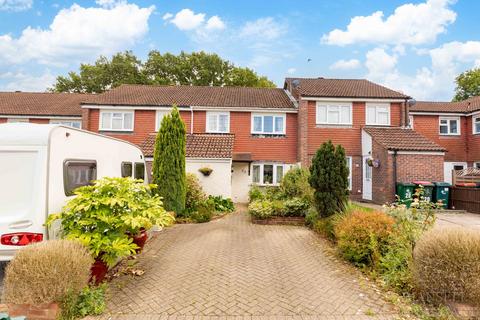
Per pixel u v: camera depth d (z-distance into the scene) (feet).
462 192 38.81
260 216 31.60
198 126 57.31
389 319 11.46
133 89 65.62
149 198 17.60
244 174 55.57
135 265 17.61
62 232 14.44
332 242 23.30
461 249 11.69
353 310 12.19
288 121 57.31
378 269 16.03
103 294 13.07
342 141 54.70
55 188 14.80
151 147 47.93
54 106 66.44
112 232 14.43
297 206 31.86
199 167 43.86
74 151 16.85
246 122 57.31
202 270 16.87
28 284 10.48
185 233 26.86
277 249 21.48
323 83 62.18
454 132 63.77
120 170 24.34
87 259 11.98
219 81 115.44
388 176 42.80
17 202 13.87
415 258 13.01
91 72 113.09
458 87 115.34
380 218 18.44
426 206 18.33
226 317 11.59
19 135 14.26
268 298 13.29
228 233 26.89
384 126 54.80
